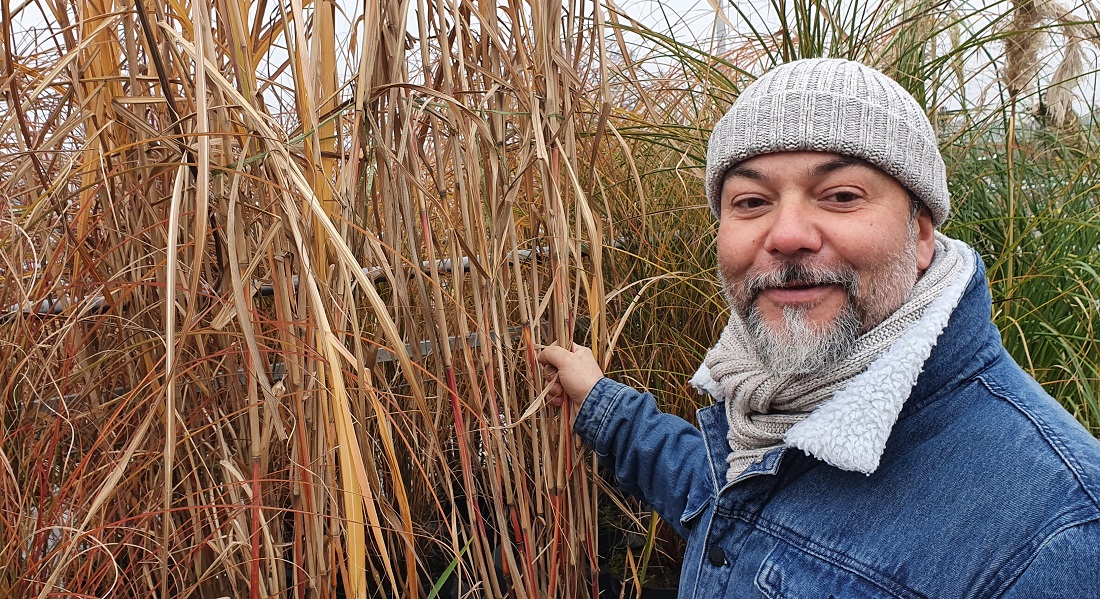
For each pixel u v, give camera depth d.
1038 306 1.39
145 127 0.82
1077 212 1.57
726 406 0.86
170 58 0.88
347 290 0.82
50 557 0.84
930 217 0.77
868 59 1.55
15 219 0.91
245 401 0.94
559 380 1.06
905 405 0.69
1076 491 0.60
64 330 0.87
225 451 0.87
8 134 1.18
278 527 0.97
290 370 0.87
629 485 1.08
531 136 1.03
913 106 0.73
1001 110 1.61
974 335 0.70
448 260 1.14
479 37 1.07
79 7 0.85
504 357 1.09
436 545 1.52
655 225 1.59
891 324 0.71
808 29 1.45
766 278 0.73
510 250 1.09
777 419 0.77
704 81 1.64
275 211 0.86
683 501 0.99
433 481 1.33
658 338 1.56
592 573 1.12
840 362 0.72
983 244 1.60
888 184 0.71
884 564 0.66
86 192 0.92
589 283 1.26
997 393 0.68
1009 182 1.49
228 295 0.84
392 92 0.91
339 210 0.86
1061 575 0.58
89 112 0.84
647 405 1.06
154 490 0.94
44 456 0.96
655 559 1.56
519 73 1.06
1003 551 0.61
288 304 0.86
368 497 0.74
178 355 0.71
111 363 0.95
